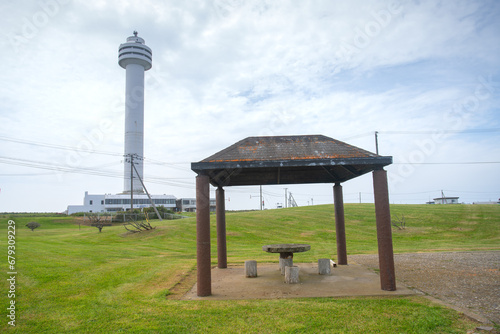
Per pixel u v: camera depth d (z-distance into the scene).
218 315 7.54
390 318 7.04
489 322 6.70
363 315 7.27
